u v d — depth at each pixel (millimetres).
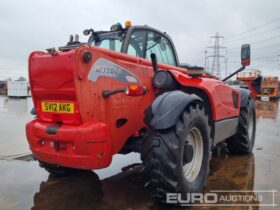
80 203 2828
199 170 2986
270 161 4336
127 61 2969
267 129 7551
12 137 6043
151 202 2836
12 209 2686
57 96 2658
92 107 2588
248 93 4781
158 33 3711
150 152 2549
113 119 2752
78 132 2502
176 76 3137
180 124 2611
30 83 2848
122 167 4020
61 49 2711
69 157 2576
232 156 4656
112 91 2650
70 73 2479
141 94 2576
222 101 3656
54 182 3422
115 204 2799
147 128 2898
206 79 3564
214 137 3449
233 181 3422
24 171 3826
